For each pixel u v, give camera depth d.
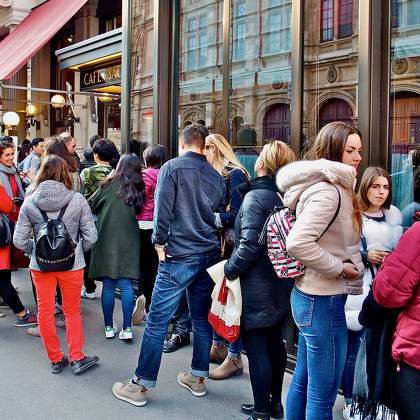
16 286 7.33
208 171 4.04
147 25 6.79
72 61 10.17
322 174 2.75
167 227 3.89
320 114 4.74
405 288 2.34
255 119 5.49
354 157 3.12
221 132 5.90
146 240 5.46
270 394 3.66
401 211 4.16
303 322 2.85
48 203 4.28
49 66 13.91
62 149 4.99
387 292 2.37
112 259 5.12
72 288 4.48
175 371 4.60
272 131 5.30
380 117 4.23
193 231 3.92
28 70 14.63
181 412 3.89
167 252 3.94
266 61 5.36
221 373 4.44
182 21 6.50
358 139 3.12
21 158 11.45
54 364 4.55
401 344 2.41
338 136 3.11
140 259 5.46
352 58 4.48
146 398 4.06
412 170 4.20
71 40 13.20
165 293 3.94
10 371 4.59
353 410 3.33
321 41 4.72
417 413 2.38
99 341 5.27
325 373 2.82
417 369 2.37
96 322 5.84
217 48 5.99
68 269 4.35
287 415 3.14
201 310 4.11
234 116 5.75
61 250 4.26
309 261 2.66
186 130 4.07
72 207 4.38
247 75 5.58
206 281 4.04
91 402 4.04
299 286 2.91
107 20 12.21
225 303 3.54
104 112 11.40
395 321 2.53
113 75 9.87
